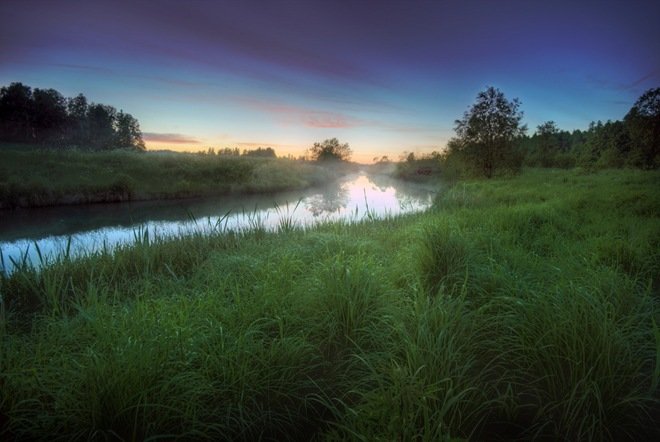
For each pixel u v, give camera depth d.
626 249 5.83
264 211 17.69
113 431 2.25
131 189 21.75
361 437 2.11
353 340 3.37
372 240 7.12
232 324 3.52
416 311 3.33
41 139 55.25
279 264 5.08
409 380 2.46
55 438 2.35
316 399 2.78
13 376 2.71
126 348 2.75
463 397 2.57
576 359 2.63
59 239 11.18
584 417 2.33
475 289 4.12
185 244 7.73
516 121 24.19
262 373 2.95
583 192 13.98
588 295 3.24
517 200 13.81
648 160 25.70
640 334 3.10
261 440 2.47
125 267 6.47
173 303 4.03
